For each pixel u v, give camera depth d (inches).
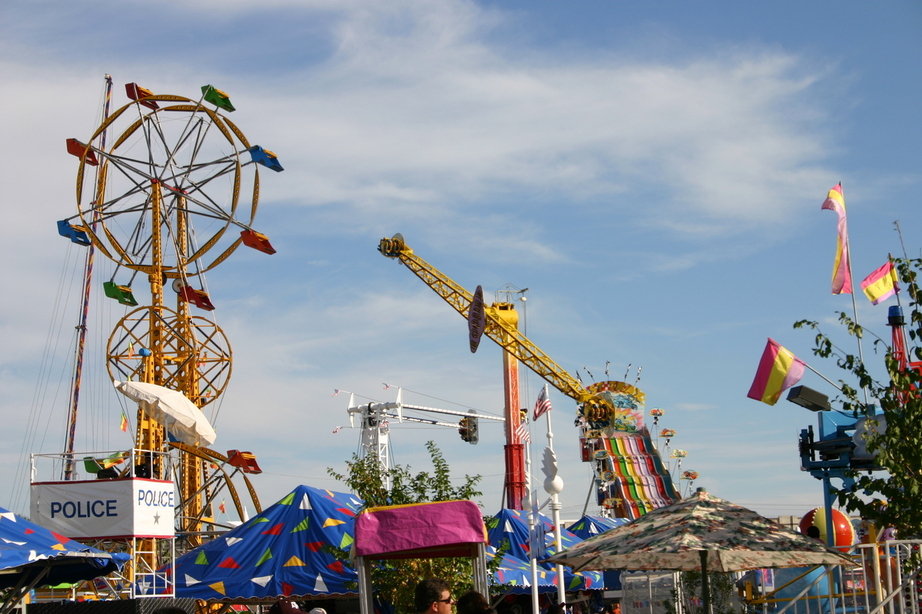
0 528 624.4
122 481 991.0
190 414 1157.7
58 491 999.0
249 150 1919.3
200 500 1895.9
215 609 1216.2
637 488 2987.2
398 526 655.1
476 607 362.6
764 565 537.6
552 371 3366.1
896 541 623.2
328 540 1056.8
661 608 816.3
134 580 975.0
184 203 1940.2
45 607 805.2
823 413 944.9
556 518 866.8
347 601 1203.2
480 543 656.4
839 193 1060.5
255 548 1067.3
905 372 642.8
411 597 882.1
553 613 792.9
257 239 1918.1
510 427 3484.3
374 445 2480.3
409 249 3641.7
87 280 2716.5
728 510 552.4
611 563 614.5
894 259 667.4
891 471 634.2
